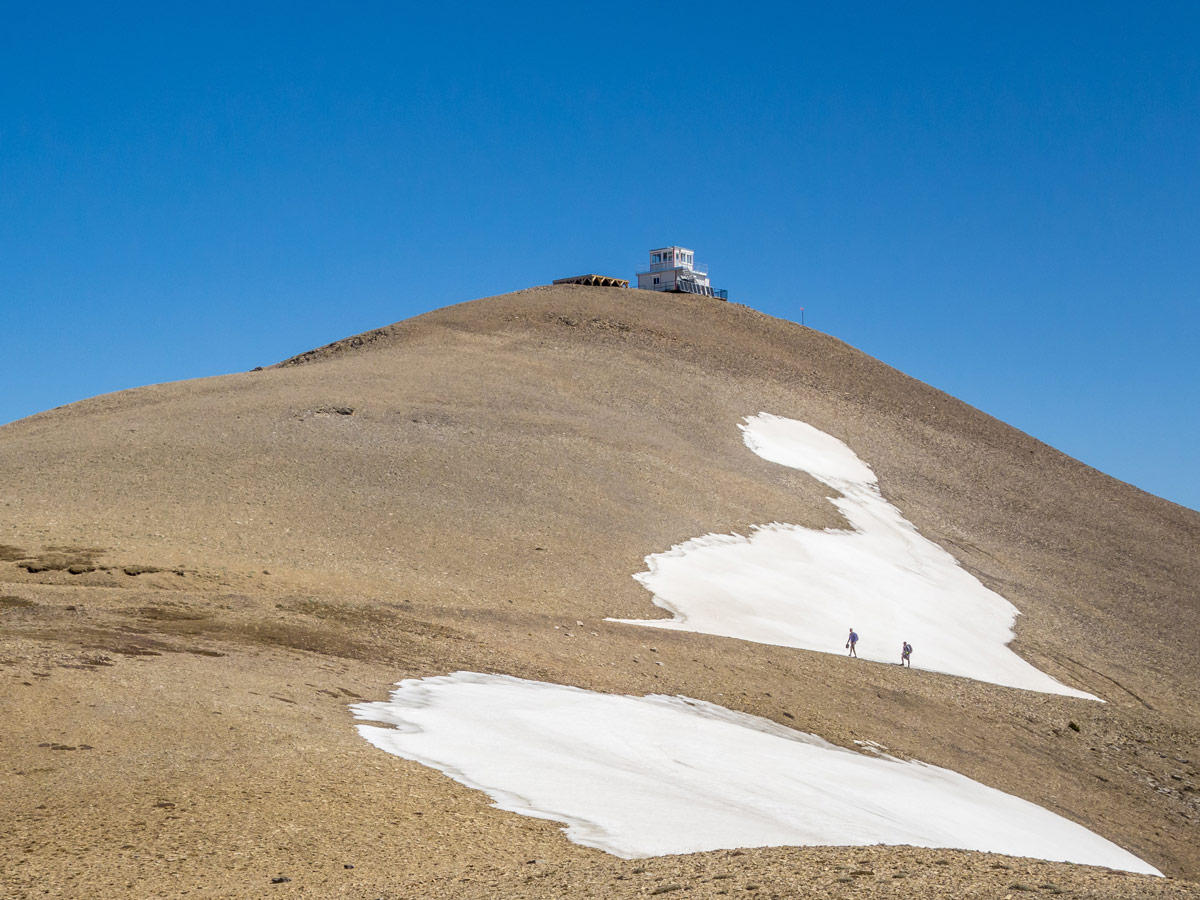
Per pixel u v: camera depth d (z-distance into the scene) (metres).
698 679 32.25
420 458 51.72
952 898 10.23
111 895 11.16
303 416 54.81
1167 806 34.19
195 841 12.90
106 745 15.76
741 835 16.00
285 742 17.19
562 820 15.64
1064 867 13.01
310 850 13.10
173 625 25.59
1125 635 57.72
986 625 52.38
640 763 21.28
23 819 12.90
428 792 16.06
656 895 10.77
